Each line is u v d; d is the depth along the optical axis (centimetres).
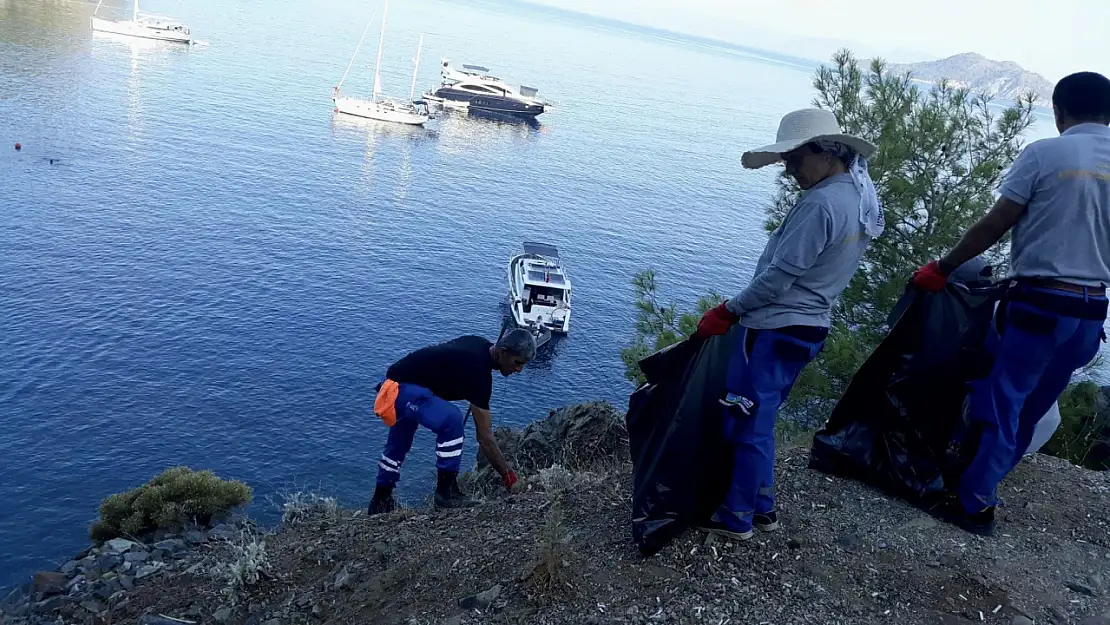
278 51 19688
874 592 375
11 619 562
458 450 553
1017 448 434
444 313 5784
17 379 3819
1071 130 369
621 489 483
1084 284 364
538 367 4872
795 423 994
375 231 7662
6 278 5109
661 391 415
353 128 12688
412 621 403
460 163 11388
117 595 553
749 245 9306
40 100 10575
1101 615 363
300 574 501
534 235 8362
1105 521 447
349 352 4841
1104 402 889
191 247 6334
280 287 5759
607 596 379
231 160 9488
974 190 1007
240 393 4025
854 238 354
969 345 429
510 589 402
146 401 3791
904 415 452
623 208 10312
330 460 3491
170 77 14025
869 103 1087
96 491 3042
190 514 1078
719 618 355
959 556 402
